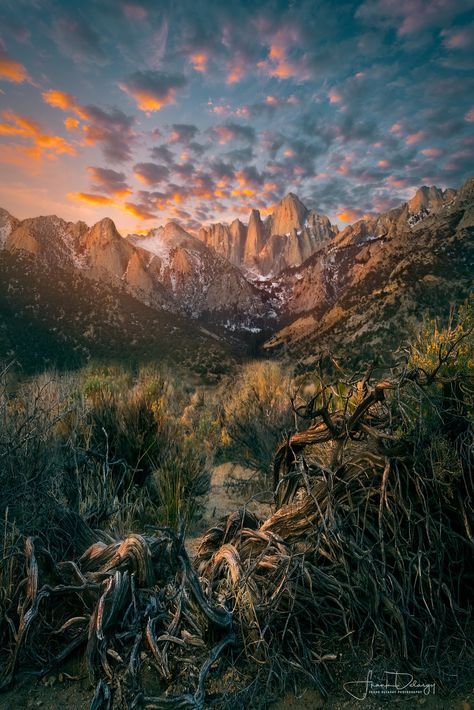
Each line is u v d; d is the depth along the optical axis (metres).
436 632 2.11
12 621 2.16
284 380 7.39
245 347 144.38
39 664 2.07
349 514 2.34
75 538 2.79
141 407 5.11
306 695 1.91
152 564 2.48
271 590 2.29
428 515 2.19
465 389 2.43
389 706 1.83
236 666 2.05
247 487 5.14
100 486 3.54
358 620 2.17
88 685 1.96
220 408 8.41
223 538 2.96
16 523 2.64
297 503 2.66
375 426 2.63
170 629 2.14
